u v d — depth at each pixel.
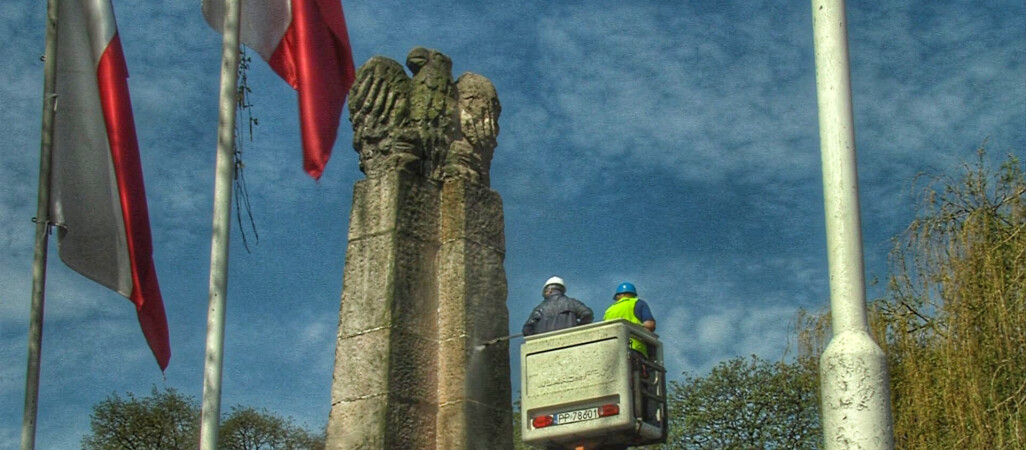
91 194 13.77
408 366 14.27
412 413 14.13
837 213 9.41
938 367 16.11
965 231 16.33
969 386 15.48
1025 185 16.81
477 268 14.85
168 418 36.06
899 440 16.19
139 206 13.88
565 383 14.14
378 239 14.71
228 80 13.47
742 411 32.53
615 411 13.81
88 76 14.01
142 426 35.69
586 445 14.09
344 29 14.78
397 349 14.23
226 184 13.17
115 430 35.56
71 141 13.85
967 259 16.22
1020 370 15.52
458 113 15.66
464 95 15.79
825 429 9.03
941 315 16.31
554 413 14.12
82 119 13.91
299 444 36.44
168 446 35.81
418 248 14.79
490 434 14.30
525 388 14.32
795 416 31.78
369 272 14.64
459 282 14.68
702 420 32.75
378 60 15.68
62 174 13.75
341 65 14.77
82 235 13.67
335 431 14.14
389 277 14.47
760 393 32.38
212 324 12.72
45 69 13.80
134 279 13.70
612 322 14.11
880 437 8.86
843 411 8.94
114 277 13.68
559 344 14.29
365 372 14.23
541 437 14.09
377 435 13.86
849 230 9.36
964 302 15.94
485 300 14.80
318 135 14.45
